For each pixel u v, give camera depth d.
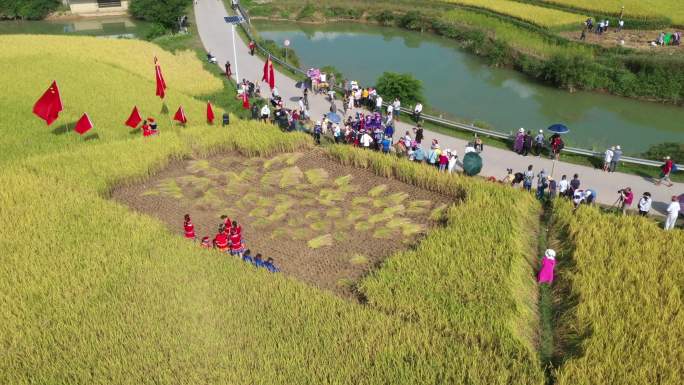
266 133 34.22
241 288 20.30
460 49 64.06
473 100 49.62
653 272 21.41
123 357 16.88
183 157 32.94
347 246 24.88
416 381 16.50
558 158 34.50
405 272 21.59
